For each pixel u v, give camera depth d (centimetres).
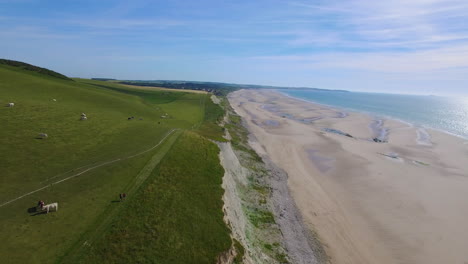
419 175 4859
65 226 2058
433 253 2902
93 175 2825
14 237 1858
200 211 2608
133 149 3653
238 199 3544
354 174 4888
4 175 2497
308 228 3278
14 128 3450
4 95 4809
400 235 3189
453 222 3434
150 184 2786
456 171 5081
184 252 2088
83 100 6097
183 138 4378
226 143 4962
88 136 3825
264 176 4634
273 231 3130
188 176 3147
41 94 5612
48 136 3481
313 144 6781
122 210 2339
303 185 4422
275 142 6881
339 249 2947
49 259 1748
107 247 1944
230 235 2472
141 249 1997
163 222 2306
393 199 3994
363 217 3547
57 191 2456
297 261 2709
